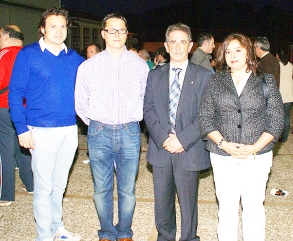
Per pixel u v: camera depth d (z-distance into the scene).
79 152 7.81
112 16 3.54
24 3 13.93
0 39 4.95
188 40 3.52
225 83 3.30
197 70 3.55
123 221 3.92
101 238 3.96
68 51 3.85
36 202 3.82
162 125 3.57
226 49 3.29
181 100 3.52
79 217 4.68
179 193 3.69
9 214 4.77
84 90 3.68
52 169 3.82
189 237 3.72
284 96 8.36
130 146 3.72
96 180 3.81
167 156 3.63
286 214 4.72
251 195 3.37
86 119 3.82
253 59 3.29
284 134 8.64
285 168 6.74
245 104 3.24
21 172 5.40
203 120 3.38
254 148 3.23
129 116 3.65
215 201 5.16
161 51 8.34
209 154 3.73
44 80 3.64
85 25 19.72
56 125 3.72
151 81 3.62
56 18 3.62
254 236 3.41
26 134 3.66
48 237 3.88
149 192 5.52
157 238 3.94
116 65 3.60
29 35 14.50
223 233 3.48
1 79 4.75
